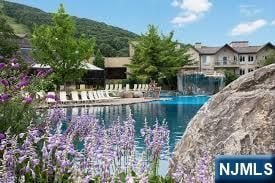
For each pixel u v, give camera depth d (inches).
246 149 229.1
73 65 1585.9
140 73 2370.8
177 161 257.9
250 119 237.6
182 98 1718.8
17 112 300.7
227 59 3174.2
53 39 1563.7
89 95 1390.3
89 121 300.5
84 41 1612.9
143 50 2356.1
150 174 235.1
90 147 197.6
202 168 195.0
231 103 251.0
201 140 248.4
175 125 842.8
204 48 3235.7
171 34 2486.5
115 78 2965.1
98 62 2819.9
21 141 274.8
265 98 239.9
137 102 1371.8
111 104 1240.2
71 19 1598.2
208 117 253.9
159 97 1704.0
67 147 190.2
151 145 258.1
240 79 260.5
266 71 254.8
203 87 2319.1
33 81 462.6
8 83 372.8
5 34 1464.1
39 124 305.3
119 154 249.6
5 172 179.5
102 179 181.9
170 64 2365.9
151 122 884.0
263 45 3186.5
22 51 2192.4
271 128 229.6
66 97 1321.4
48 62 1565.0
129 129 257.1
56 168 194.5
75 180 179.3
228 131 240.7
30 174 203.5
